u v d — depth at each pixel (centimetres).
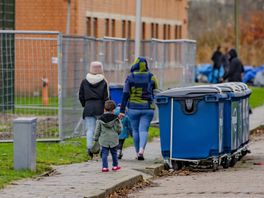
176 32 11756
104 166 3519
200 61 15588
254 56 15388
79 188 3075
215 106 3803
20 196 2897
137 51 5378
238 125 4059
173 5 11544
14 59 5125
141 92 3978
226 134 3916
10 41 5116
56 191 3008
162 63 5766
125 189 3272
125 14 9488
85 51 4756
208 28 17488
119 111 4053
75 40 4616
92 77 3997
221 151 3853
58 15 7738
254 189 3222
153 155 4169
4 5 6281
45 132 4578
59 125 4428
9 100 5059
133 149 4375
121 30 9375
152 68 5644
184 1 12094
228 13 18912
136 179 3416
